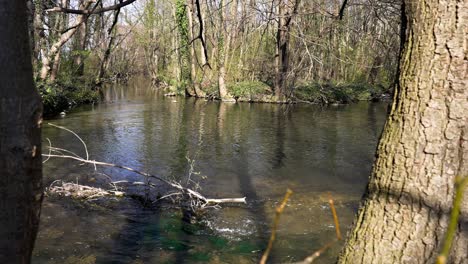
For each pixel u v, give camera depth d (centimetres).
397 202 194
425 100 192
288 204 762
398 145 198
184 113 2047
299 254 557
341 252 213
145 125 1644
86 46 2572
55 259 524
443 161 187
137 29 4125
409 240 189
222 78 2711
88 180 884
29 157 142
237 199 758
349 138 1435
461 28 187
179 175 960
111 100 2664
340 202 779
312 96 2522
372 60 1480
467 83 186
